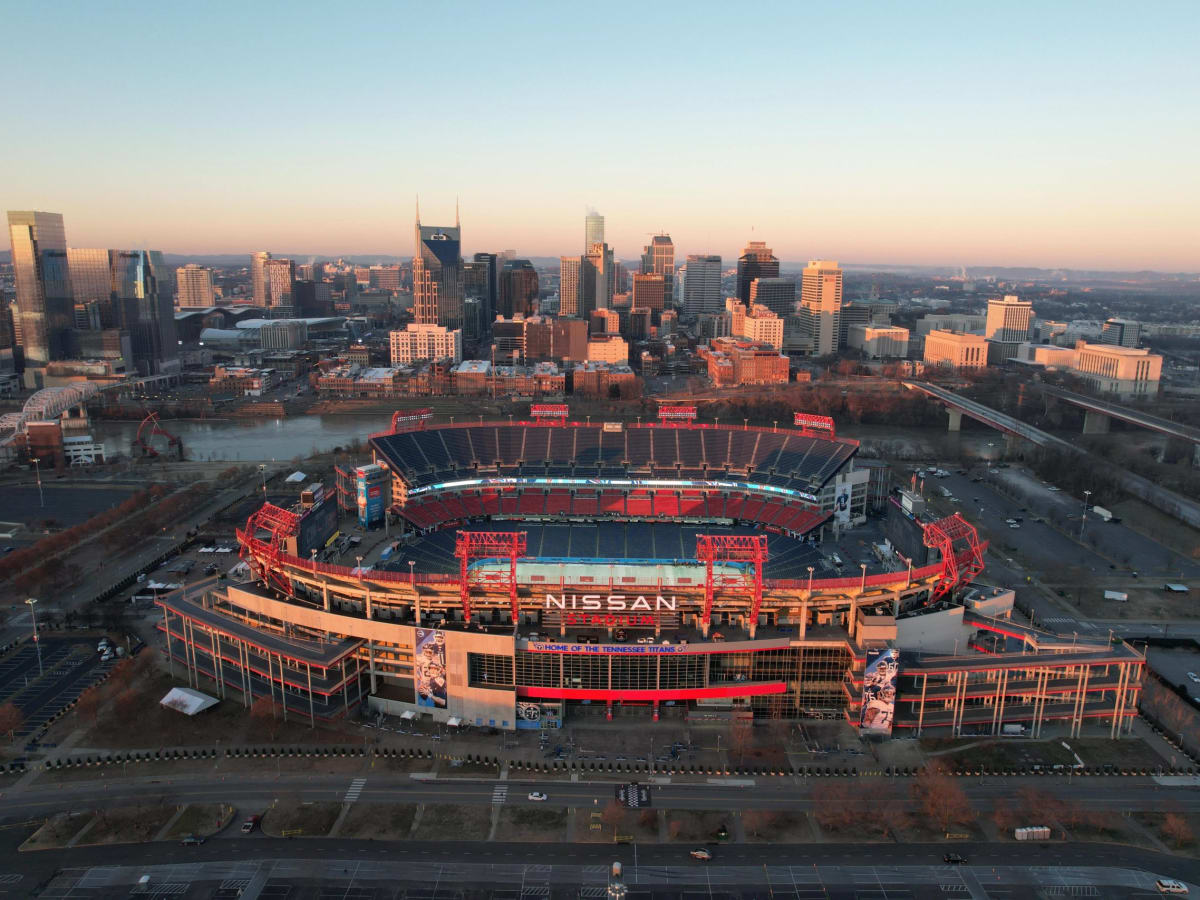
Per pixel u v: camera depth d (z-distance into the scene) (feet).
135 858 508.12
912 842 530.27
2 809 552.82
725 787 586.04
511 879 493.77
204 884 486.79
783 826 544.21
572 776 595.47
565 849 520.83
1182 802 570.87
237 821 543.80
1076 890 489.67
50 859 506.89
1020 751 627.87
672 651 655.35
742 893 484.74
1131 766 609.42
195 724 654.94
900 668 647.56
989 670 647.56
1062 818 547.90
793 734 652.48
